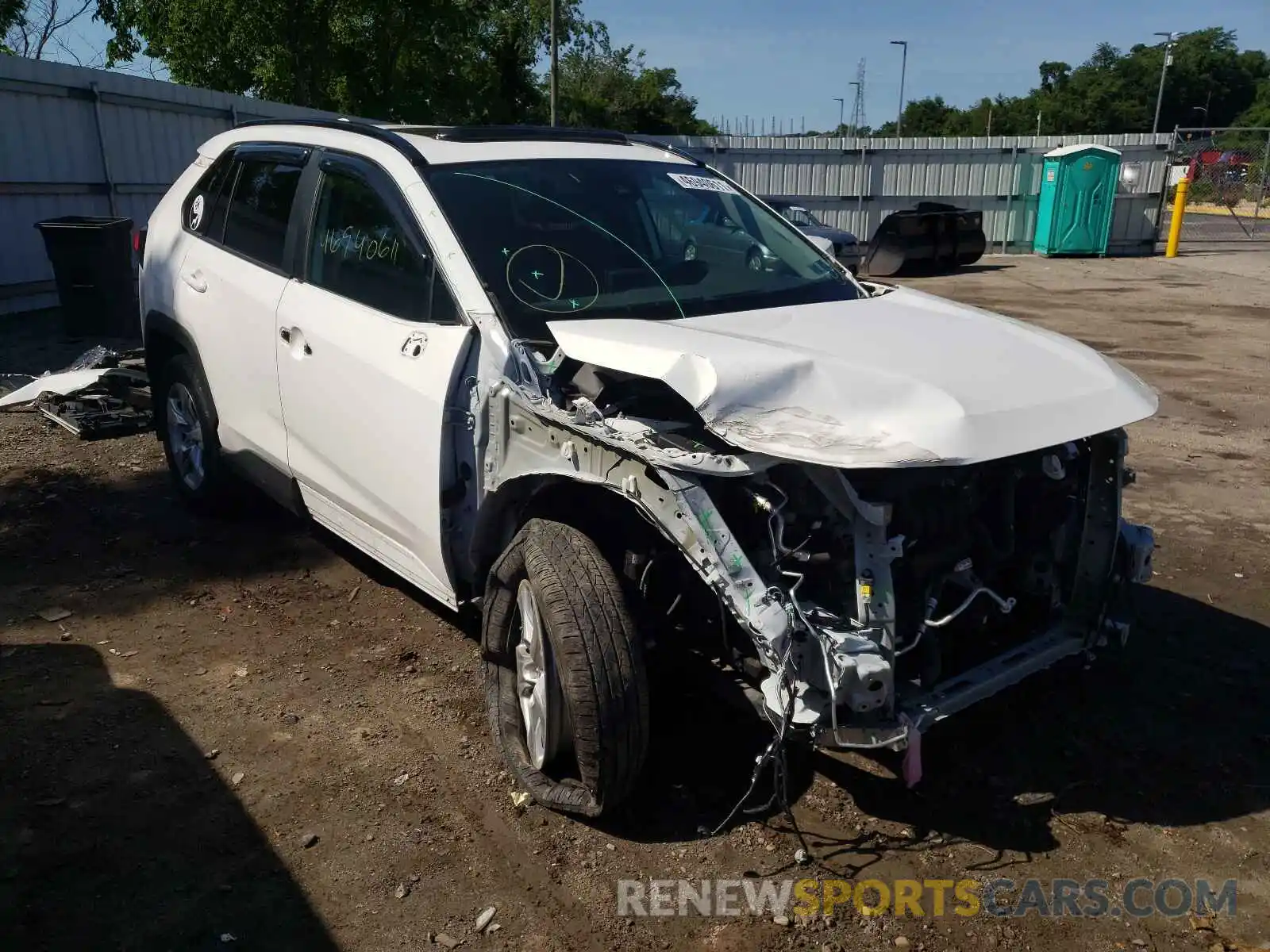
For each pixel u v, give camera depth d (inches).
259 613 175.2
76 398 285.3
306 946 103.2
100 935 103.7
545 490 123.9
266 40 995.3
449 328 135.6
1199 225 1139.9
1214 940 106.0
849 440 103.7
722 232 167.8
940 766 134.1
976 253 794.8
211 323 188.2
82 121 485.1
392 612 176.2
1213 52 2918.3
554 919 107.3
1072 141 916.0
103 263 401.4
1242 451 280.2
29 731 138.3
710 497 106.5
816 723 102.0
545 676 119.3
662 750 135.5
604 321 130.9
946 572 114.0
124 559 196.2
